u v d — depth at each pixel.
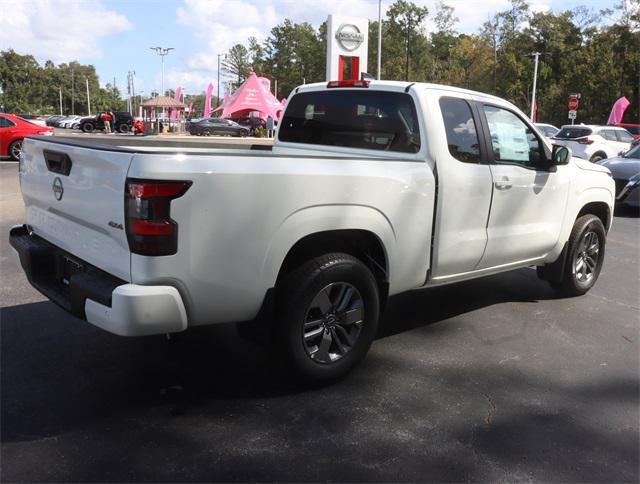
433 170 3.97
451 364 4.05
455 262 4.28
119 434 3.02
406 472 2.76
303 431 3.10
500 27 61.34
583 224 5.55
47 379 3.63
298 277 3.36
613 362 4.16
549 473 2.79
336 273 3.46
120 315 2.81
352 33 18.27
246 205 3.02
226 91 101.81
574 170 5.38
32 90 111.06
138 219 2.78
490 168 4.40
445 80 67.12
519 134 4.79
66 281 3.58
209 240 2.94
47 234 3.75
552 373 3.95
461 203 4.18
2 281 5.68
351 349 3.69
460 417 3.31
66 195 3.37
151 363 3.91
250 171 3.01
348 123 4.57
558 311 5.32
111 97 142.62
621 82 52.12
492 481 2.71
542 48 60.47
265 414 3.28
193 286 2.95
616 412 3.42
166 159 2.79
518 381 3.81
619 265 7.32
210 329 4.56
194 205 2.86
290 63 98.81
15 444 2.90
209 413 3.27
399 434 3.10
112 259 3.02
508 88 59.12
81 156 3.15
